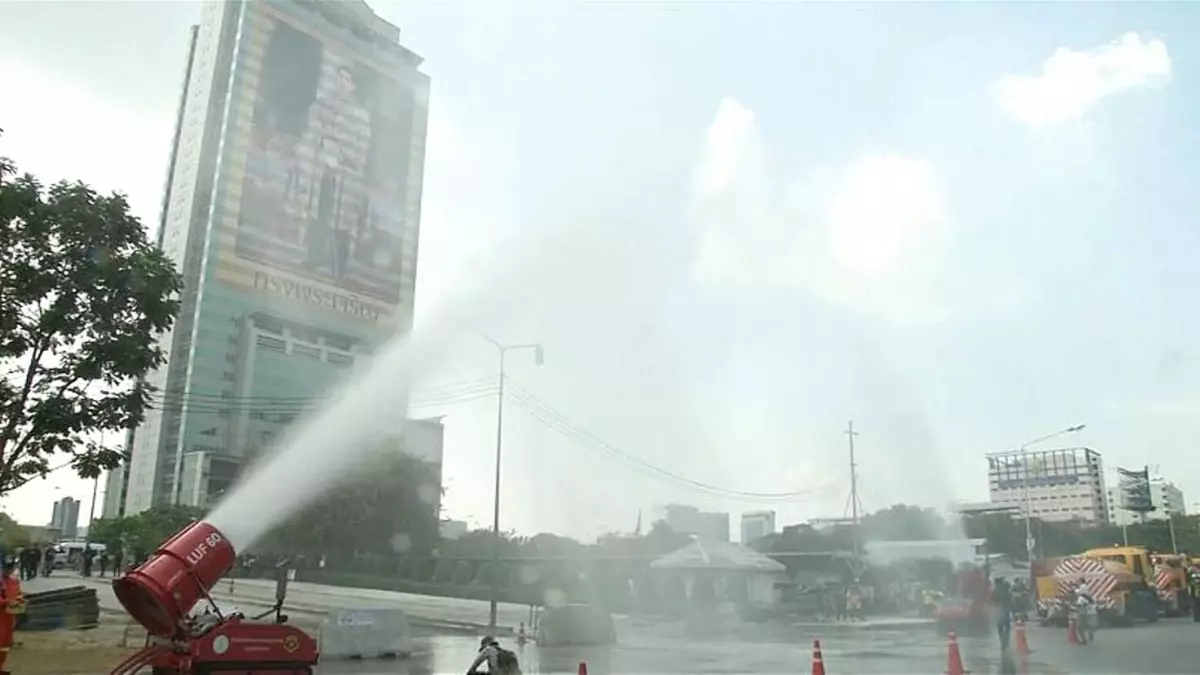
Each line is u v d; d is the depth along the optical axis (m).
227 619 9.84
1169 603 39.31
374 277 114.81
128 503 98.31
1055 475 90.56
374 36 121.19
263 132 108.88
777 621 40.88
